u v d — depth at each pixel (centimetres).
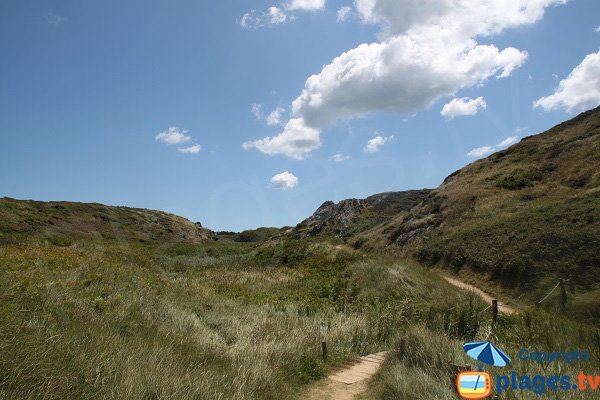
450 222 4097
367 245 5316
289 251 3194
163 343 739
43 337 536
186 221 6906
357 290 1862
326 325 1149
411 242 4291
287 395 676
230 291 1992
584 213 2566
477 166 5547
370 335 1085
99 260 1540
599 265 1972
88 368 485
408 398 587
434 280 2055
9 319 542
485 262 2636
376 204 8262
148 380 507
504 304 2108
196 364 676
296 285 2139
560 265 2136
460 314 1070
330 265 2589
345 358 909
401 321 1179
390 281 1878
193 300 1420
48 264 1205
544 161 4547
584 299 1667
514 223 2989
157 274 1934
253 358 764
